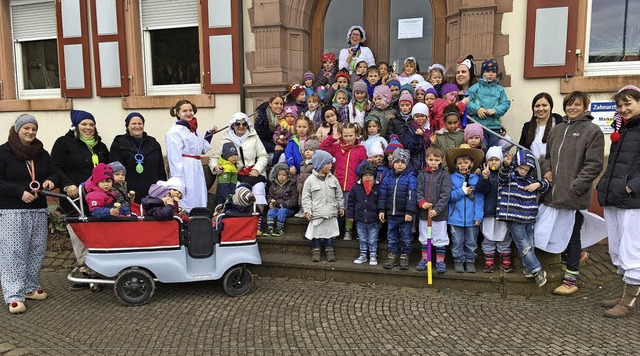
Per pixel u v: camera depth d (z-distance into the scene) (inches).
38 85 312.0
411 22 253.4
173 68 282.8
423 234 171.5
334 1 264.5
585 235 171.0
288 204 206.2
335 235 184.9
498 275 165.0
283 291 167.8
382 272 173.5
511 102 223.3
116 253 154.0
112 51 278.7
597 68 218.8
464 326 136.7
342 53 251.8
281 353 121.7
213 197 241.6
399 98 202.7
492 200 163.9
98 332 135.3
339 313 146.9
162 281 157.5
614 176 142.1
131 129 187.9
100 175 154.7
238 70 258.5
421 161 189.6
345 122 202.4
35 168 157.5
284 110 229.5
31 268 161.3
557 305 152.7
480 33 218.5
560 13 211.6
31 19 305.4
